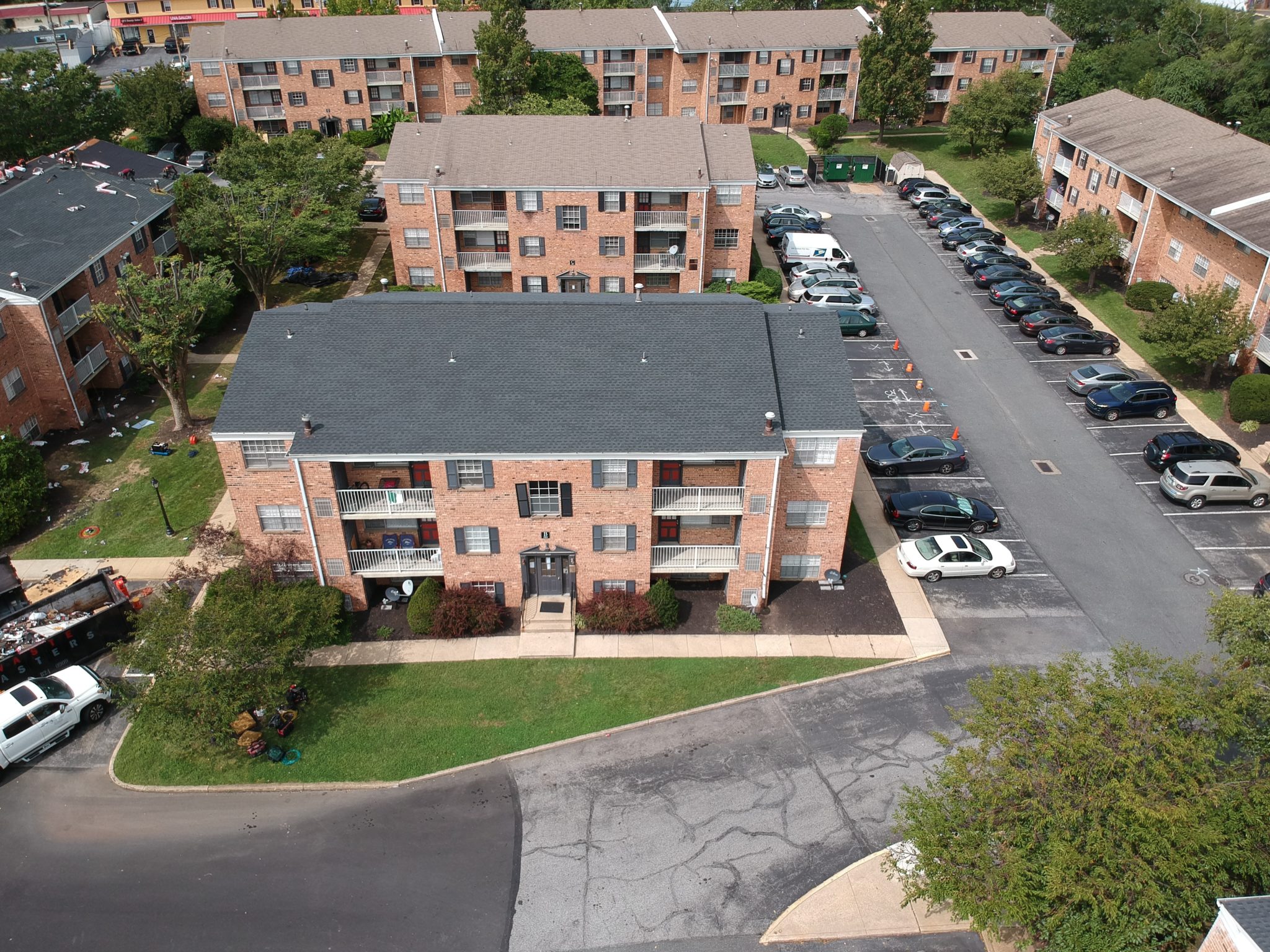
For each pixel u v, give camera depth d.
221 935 23.22
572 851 25.27
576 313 33.03
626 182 51.75
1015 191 63.91
